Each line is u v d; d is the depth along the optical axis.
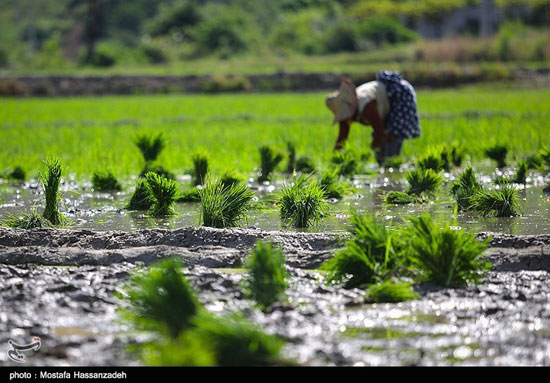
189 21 182.38
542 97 89.50
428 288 16.16
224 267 18.31
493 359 12.27
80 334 13.40
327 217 25.56
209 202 23.61
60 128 64.00
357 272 16.75
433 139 48.94
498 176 36.81
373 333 13.44
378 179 37.09
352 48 156.12
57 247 20.73
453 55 131.62
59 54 169.38
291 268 17.41
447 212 26.66
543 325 13.68
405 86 39.88
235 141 50.28
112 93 123.81
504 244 19.97
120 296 15.32
